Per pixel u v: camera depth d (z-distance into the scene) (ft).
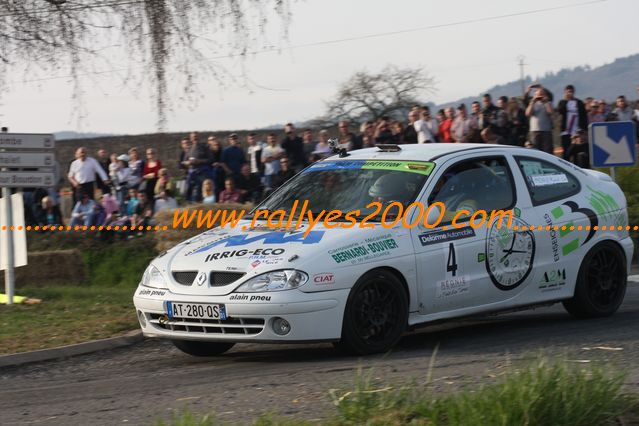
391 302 43.37
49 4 82.69
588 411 27.27
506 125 99.30
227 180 94.32
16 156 66.28
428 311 44.88
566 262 50.85
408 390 30.50
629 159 80.89
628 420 27.96
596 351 42.16
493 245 47.29
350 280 41.60
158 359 46.80
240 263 41.88
